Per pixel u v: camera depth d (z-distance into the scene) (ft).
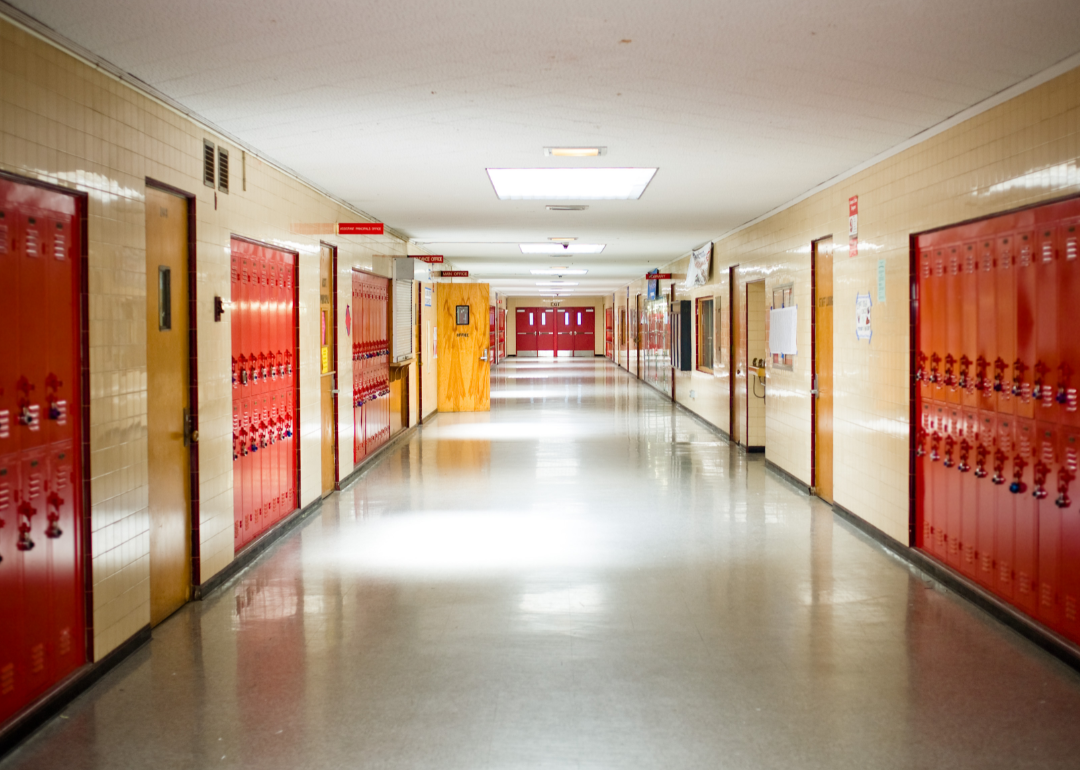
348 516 22.30
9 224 9.87
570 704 10.96
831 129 16.66
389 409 34.91
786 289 27.27
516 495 24.91
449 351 49.11
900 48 11.80
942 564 16.40
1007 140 13.84
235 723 10.48
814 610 14.65
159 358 13.97
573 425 42.29
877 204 19.47
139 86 12.93
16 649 10.05
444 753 9.71
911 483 17.69
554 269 59.11
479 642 13.16
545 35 11.24
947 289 16.22
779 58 12.23
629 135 17.12
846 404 21.66
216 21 10.54
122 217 12.43
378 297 32.53
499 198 25.50
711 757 9.59
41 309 10.51
